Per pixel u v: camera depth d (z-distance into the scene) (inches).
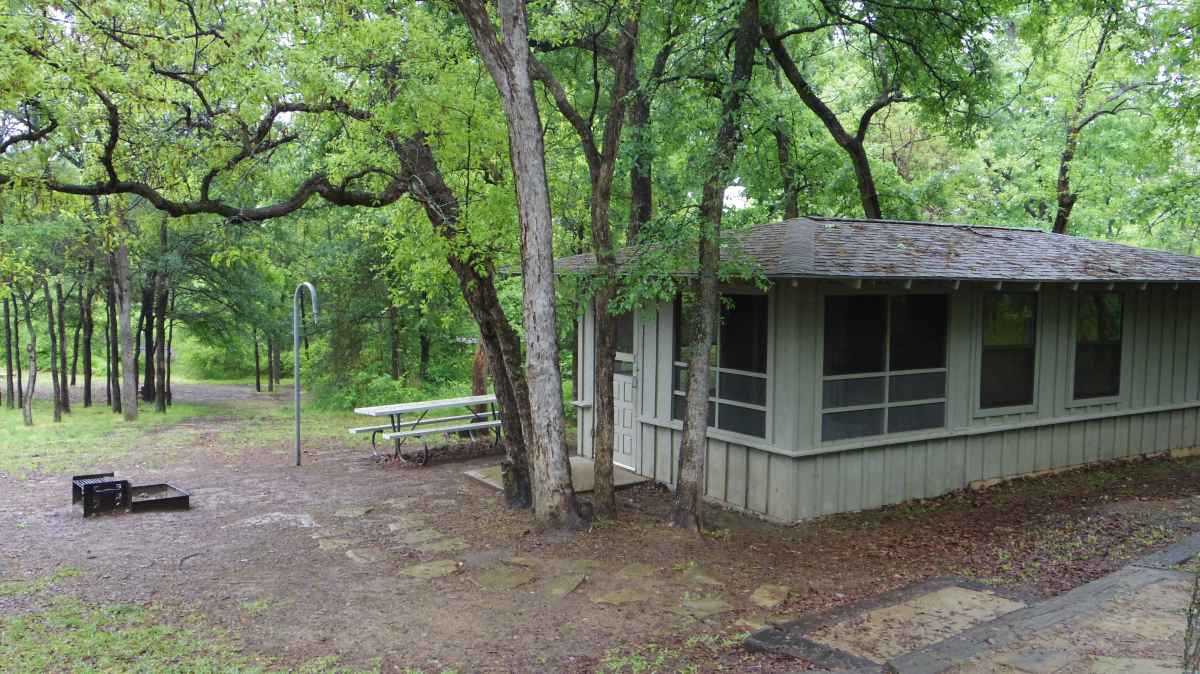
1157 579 236.8
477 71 372.2
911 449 377.1
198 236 775.1
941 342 384.5
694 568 275.9
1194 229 917.2
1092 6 510.6
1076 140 673.6
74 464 495.8
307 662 197.6
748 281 346.3
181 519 353.4
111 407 933.8
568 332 693.3
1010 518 344.2
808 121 641.0
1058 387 429.1
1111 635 191.6
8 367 927.0
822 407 346.9
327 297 837.2
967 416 394.6
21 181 283.1
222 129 327.0
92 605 239.8
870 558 293.0
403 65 343.3
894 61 547.8
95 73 272.8
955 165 794.8
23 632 215.3
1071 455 440.1
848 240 375.9
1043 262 406.6
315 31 330.3
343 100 336.5
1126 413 459.2
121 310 767.7
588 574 269.1
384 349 877.8
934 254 376.2
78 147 323.3
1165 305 476.7
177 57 310.8
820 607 238.1
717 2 337.7
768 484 353.7
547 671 193.2
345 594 251.3
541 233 308.3
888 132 799.1
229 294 872.3
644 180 507.2
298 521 348.8
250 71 301.7
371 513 363.9
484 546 305.3
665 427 412.2
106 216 379.6
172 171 327.0
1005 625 202.1
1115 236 900.6
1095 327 444.8
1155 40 560.1
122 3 289.7
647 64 476.7
